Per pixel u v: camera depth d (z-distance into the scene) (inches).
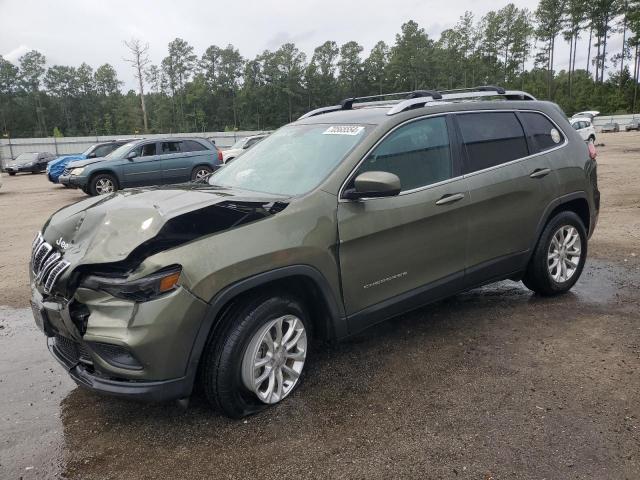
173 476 103.7
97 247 110.7
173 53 3777.1
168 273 104.8
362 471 102.7
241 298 118.3
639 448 106.0
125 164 574.2
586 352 149.1
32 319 197.2
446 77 3919.8
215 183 160.9
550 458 104.0
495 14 3850.9
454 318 178.5
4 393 139.1
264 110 3848.4
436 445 109.7
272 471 103.8
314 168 141.1
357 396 130.1
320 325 135.9
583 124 1311.5
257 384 120.2
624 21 3516.2
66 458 110.6
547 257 184.1
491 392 129.5
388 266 140.6
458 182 154.9
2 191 767.1
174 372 107.7
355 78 3991.1
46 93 3981.3
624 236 291.0
